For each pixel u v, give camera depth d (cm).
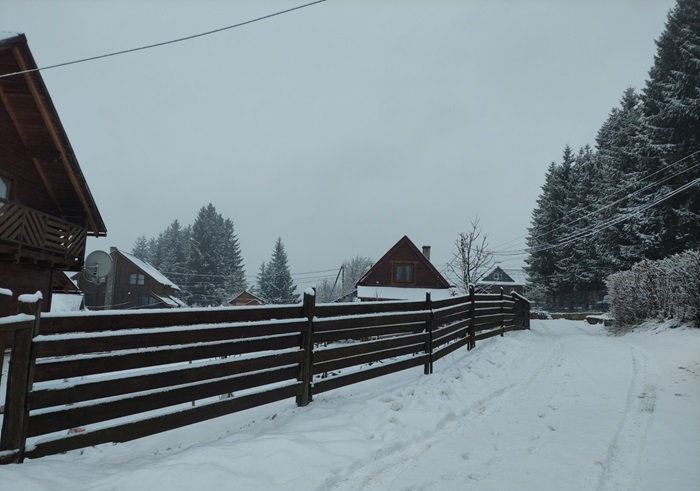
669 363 782
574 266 4019
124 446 520
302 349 532
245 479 326
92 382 356
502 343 1039
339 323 588
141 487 305
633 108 3888
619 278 1656
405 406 532
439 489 337
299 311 541
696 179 2420
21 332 323
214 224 7388
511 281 5700
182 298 6575
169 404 400
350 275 7869
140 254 11238
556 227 4459
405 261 3167
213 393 434
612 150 3850
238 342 462
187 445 479
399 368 678
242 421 517
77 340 351
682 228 2592
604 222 3441
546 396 611
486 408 558
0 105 1322
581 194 4309
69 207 1669
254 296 5669
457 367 781
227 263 7394
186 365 418
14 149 1398
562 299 4266
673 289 1288
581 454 397
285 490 320
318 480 338
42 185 1559
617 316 1672
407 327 712
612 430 457
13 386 319
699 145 2622
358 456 386
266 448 377
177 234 8888
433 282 3144
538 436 449
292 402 566
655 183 2788
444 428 481
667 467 367
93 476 325
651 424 473
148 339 391
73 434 347
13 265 1452
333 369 577
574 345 1126
